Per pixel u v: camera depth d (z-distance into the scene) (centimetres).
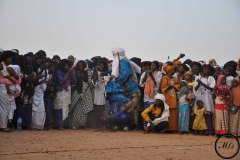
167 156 1023
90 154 1020
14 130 1566
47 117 1667
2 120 1492
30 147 1112
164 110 1620
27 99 1605
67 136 1403
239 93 1570
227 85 1581
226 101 1558
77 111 1714
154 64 1695
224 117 1552
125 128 1672
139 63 1811
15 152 1025
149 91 1672
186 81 1667
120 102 1672
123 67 1678
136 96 1684
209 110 1612
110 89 1677
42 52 1658
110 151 1074
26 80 1605
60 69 1711
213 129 1606
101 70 1767
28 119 1614
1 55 1525
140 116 1725
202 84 1625
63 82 1684
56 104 1680
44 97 1666
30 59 1623
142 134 1552
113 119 1672
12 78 1509
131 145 1202
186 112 1630
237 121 1564
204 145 1245
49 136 1388
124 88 1684
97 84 1756
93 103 1758
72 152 1045
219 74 1700
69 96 1698
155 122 1608
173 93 1666
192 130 1662
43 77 1641
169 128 1655
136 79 1709
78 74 1731
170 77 1691
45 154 1005
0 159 927
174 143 1280
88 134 1498
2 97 1484
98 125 1767
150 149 1132
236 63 1681
